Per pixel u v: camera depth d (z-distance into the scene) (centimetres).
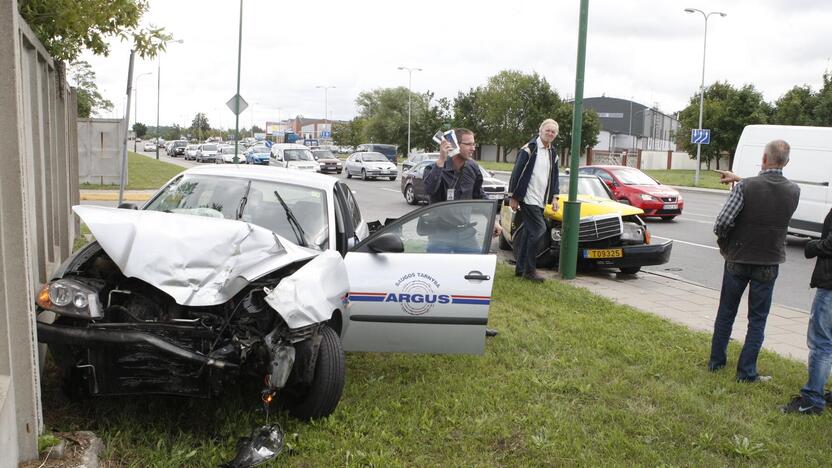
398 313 498
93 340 369
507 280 916
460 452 410
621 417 470
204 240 405
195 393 391
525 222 912
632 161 5856
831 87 4522
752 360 549
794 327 773
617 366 581
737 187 533
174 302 415
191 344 394
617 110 9862
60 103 838
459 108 7231
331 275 432
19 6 639
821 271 486
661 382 545
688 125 5453
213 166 621
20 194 318
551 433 437
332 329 445
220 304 409
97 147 2528
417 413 455
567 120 6350
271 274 436
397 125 7594
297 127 16550
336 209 557
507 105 6894
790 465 410
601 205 1056
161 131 16125
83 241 1093
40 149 568
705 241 1529
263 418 432
